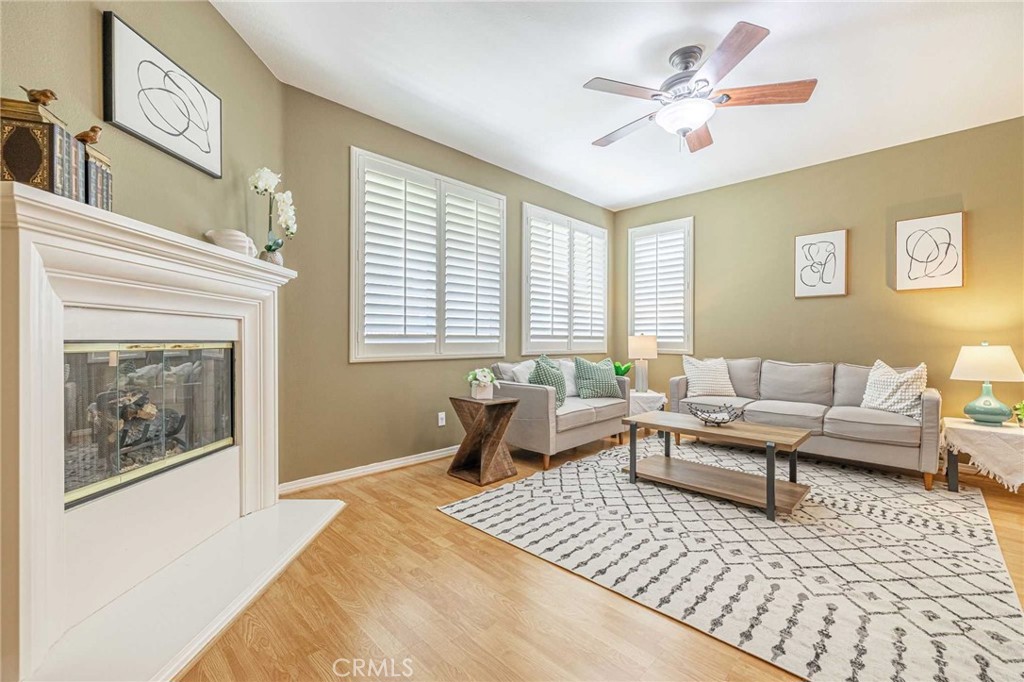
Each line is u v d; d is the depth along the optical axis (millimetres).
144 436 1777
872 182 3918
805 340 4309
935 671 1315
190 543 1975
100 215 1339
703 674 1321
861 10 2182
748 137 3629
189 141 2070
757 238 4625
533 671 1339
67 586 1405
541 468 3494
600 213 5656
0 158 1252
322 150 3080
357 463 3277
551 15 2252
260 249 2676
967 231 3480
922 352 3680
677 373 5258
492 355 4285
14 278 1194
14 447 1202
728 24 2299
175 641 1372
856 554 2061
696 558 2025
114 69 1686
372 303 3363
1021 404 3002
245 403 2355
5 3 1354
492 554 2076
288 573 1889
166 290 1744
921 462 3004
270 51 2598
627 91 2412
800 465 3572
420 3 2184
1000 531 2314
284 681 1296
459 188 3951
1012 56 2537
